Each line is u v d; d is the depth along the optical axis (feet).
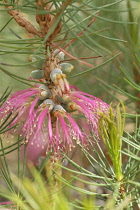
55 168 1.64
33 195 1.30
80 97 1.64
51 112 1.65
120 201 1.54
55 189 1.58
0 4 1.51
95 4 2.02
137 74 2.03
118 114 1.51
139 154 1.97
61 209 1.23
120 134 1.52
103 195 1.52
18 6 1.51
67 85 1.62
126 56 2.06
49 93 1.65
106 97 2.11
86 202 1.26
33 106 1.61
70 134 1.62
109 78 2.12
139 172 1.62
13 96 1.65
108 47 2.10
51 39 1.63
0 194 1.48
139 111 1.98
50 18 1.63
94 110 1.64
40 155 1.85
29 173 2.05
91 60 2.16
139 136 1.64
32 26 1.64
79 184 2.00
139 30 1.95
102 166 1.62
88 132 1.88
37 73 1.67
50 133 1.61
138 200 1.55
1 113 1.69
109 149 1.53
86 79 2.18
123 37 2.05
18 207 1.51
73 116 1.95
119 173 1.55
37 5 1.60
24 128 1.61
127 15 2.04
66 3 1.49
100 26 2.04
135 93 2.02
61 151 1.64
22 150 1.88
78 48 2.16
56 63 1.66
